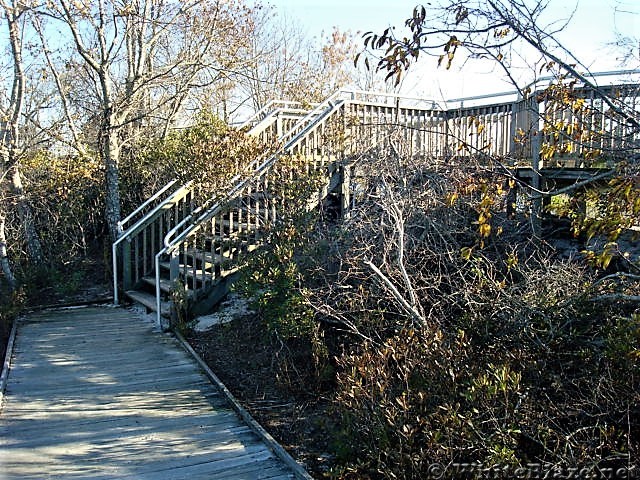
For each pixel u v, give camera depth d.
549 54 3.63
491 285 5.29
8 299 8.56
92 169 12.03
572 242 7.06
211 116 12.70
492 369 4.20
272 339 6.75
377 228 6.34
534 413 4.01
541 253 6.41
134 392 5.67
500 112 9.34
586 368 4.48
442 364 4.36
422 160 7.07
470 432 3.82
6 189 10.84
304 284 6.56
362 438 4.23
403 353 4.59
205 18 12.61
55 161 12.48
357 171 8.00
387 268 5.66
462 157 7.06
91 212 12.32
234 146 8.95
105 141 10.70
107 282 10.92
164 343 7.29
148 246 11.17
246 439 4.66
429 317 5.18
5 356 6.80
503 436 3.74
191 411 5.23
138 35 11.31
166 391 5.71
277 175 8.16
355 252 6.38
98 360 6.63
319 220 8.07
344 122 9.25
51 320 8.54
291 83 21.22
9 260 10.92
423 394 4.11
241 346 6.98
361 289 5.83
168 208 9.70
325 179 8.67
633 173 3.51
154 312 8.74
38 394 5.60
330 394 5.62
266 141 9.61
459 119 9.58
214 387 5.83
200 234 8.32
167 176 11.72
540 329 4.89
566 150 4.54
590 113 4.44
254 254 7.15
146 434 4.73
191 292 8.12
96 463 4.23
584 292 4.77
